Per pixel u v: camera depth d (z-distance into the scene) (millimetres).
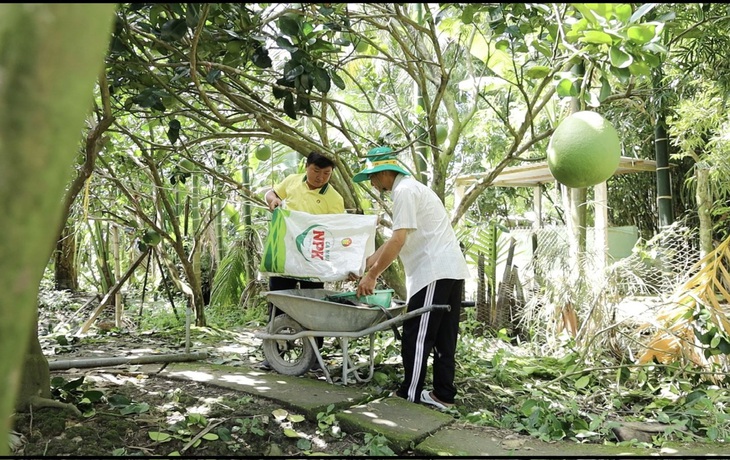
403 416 3180
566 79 2984
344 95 7152
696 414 3438
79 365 3893
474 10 3439
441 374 3580
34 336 2996
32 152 610
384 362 4465
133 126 5684
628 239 8141
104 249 7969
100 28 647
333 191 4332
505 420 3350
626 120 7789
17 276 622
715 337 3963
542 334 5250
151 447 2734
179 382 3732
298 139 4289
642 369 4234
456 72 8953
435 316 3484
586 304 4938
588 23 2521
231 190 6312
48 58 607
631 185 9242
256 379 3758
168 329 6094
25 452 2570
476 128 10586
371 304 3990
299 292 4172
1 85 603
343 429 3070
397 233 3467
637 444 3086
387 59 4121
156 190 6020
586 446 3023
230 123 3848
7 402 636
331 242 3873
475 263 7109
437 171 4824
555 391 4066
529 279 5797
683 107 6180
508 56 5035
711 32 3963
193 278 5973
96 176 5551
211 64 3258
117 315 6156
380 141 4238
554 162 2953
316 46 3180
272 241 3910
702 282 4402
